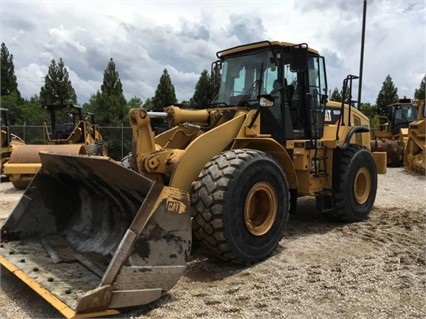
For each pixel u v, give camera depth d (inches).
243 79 219.5
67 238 181.5
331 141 233.8
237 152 173.8
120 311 130.7
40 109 1050.1
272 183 181.5
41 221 184.5
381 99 1576.0
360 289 150.9
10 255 160.1
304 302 139.9
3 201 327.3
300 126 227.6
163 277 131.9
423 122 496.7
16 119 1064.2
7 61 1298.0
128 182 140.9
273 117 211.0
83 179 166.4
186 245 136.8
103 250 161.5
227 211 161.5
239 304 137.7
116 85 1221.7
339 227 240.1
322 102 242.4
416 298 144.3
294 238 215.8
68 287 131.2
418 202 320.2
